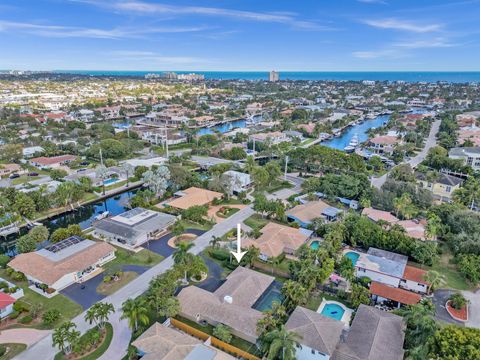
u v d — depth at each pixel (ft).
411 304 200.13
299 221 316.81
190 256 227.81
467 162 493.77
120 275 240.73
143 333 172.24
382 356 157.58
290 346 149.18
